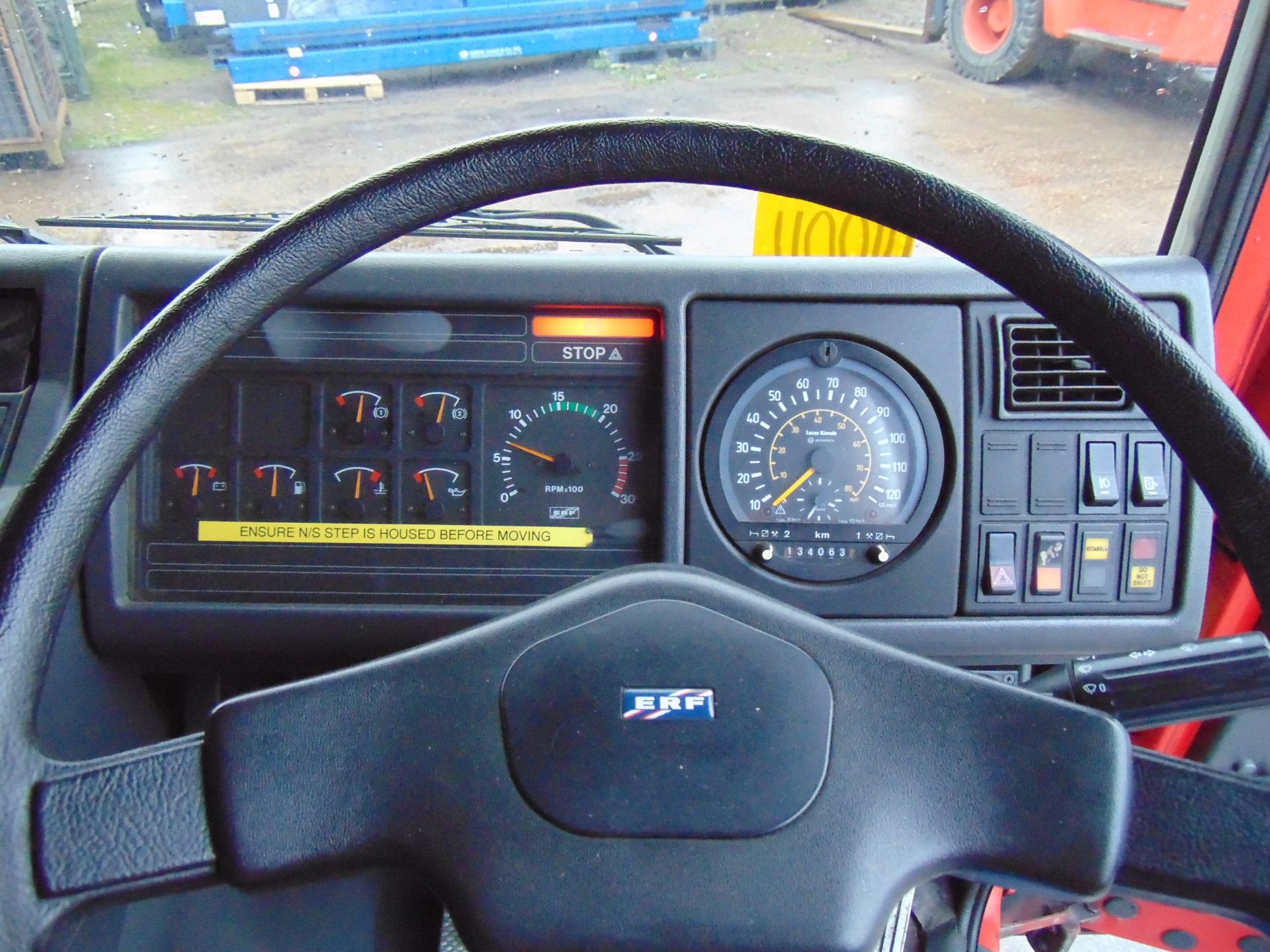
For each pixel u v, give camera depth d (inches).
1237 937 70.5
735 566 55.2
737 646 31.0
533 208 62.0
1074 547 54.8
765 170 34.4
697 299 54.2
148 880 28.3
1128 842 28.5
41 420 52.9
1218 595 68.1
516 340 55.2
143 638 55.2
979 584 55.1
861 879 28.4
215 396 55.4
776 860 28.5
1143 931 74.0
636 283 53.9
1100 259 54.8
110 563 54.4
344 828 29.0
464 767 29.4
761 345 54.4
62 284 54.0
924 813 29.0
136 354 31.6
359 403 55.6
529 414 56.0
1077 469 54.5
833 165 33.9
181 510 55.5
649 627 31.3
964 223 33.0
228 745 29.0
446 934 41.2
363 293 53.7
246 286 32.9
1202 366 30.8
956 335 54.4
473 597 55.9
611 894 28.3
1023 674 59.0
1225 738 70.8
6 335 54.2
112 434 31.1
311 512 55.7
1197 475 31.4
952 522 54.9
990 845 28.8
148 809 28.5
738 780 29.1
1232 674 40.1
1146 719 40.9
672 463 54.7
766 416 55.1
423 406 55.7
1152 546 54.7
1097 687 40.8
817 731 29.6
